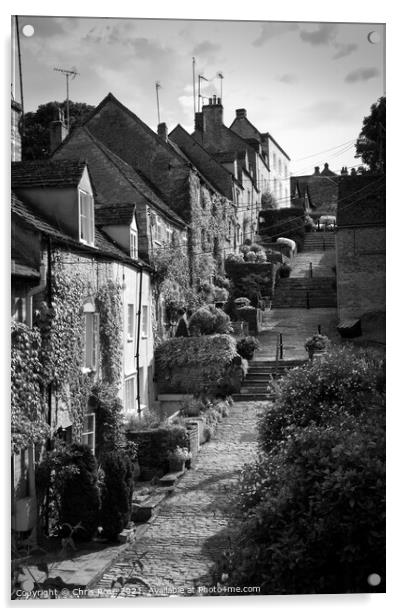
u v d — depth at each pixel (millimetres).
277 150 55562
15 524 11109
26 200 15141
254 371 23891
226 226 35469
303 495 7902
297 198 56125
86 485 11672
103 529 11625
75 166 15375
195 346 23078
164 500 13641
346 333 24594
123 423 16156
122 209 21109
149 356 22453
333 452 7797
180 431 16125
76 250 14656
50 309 12898
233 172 40219
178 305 25625
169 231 26297
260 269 34656
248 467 9703
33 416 11898
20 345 11203
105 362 16859
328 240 49781
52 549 11172
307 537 7617
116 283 17969
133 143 29609
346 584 7785
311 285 36062
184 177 29031
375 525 7512
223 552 9758
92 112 29984
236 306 31234
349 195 26719
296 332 28719
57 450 11812
